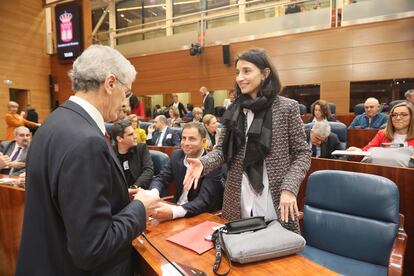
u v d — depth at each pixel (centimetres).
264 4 766
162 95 935
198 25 852
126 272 95
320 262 157
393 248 144
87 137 75
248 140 133
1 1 880
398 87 629
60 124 79
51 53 1012
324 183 174
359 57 655
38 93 989
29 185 80
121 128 265
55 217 78
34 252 79
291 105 134
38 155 79
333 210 171
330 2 677
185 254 108
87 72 84
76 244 69
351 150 270
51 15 1015
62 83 1008
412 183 196
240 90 138
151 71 937
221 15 820
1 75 887
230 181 141
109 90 87
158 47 919
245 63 131
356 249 159
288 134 135
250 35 775
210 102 699
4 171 331
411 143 275
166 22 931
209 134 432
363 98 663
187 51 870
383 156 231
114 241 75
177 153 213
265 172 133
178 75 891
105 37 1010
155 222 141
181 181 205
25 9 945
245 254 97
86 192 71
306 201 181
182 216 148
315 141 323
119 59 89
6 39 898
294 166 129
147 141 509
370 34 641
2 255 200
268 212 133
